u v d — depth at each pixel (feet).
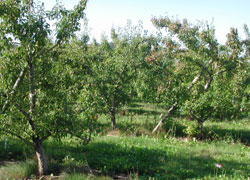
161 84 36.04
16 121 17.97
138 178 20.85
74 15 19.20
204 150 30.14
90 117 21.15
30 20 17.66
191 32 36.37
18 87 18.63
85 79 30.86
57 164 21.80
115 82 36.60
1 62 18.15
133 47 37.37
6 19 17.58
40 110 19.01
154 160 25.22
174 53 37.04
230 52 37.04
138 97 38.60
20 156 23.54
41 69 19.66
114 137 32.89
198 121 37.52
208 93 36.45
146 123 40.29
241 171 23.84
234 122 47.14
